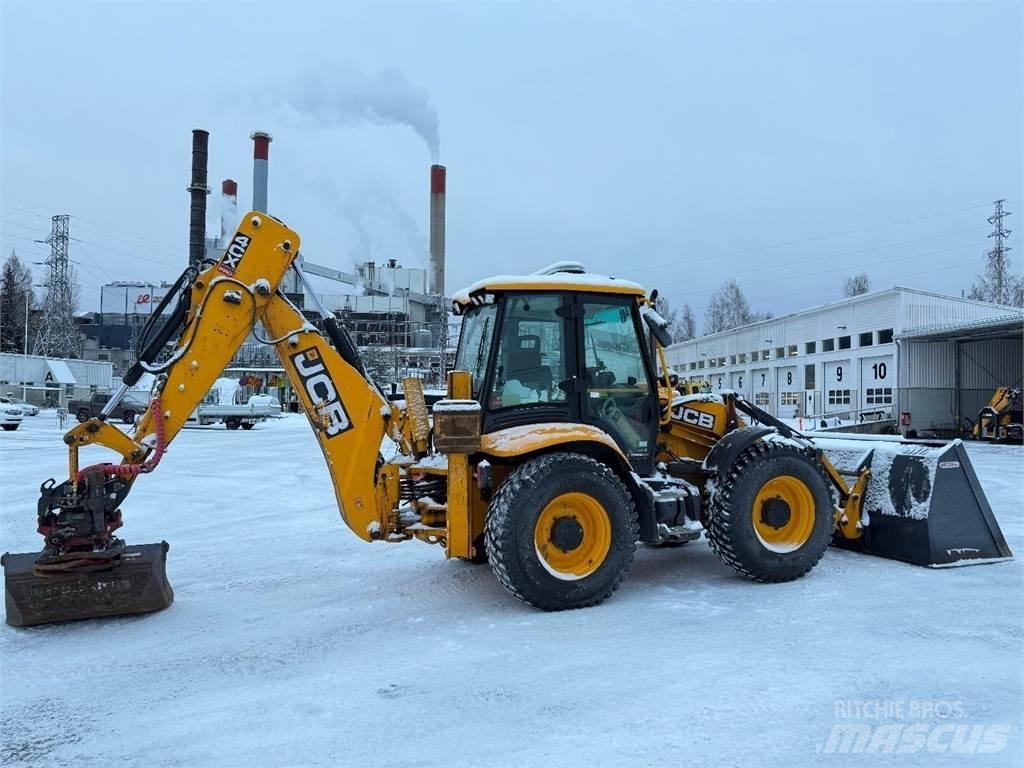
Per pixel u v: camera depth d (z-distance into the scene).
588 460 5.21
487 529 5.11
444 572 6.32
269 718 3.47
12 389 44.00
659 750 3.09
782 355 40.47
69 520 4.93
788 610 5.05
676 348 57.47
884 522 6.56
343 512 5.49
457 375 5.22
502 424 5.43
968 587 5.59
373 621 4.99
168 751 3.17
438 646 4.43
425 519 5.54
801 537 5.88
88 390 47.09
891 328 30.86
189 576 6.36
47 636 4.73
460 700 3.63
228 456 18.05
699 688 3.71
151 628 4.88
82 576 4.94
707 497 5.94
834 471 6.52
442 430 5.03
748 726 3.30
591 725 3.33
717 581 5.90
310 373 5.46
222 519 9.30
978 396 30.44
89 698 3.75
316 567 6.64
